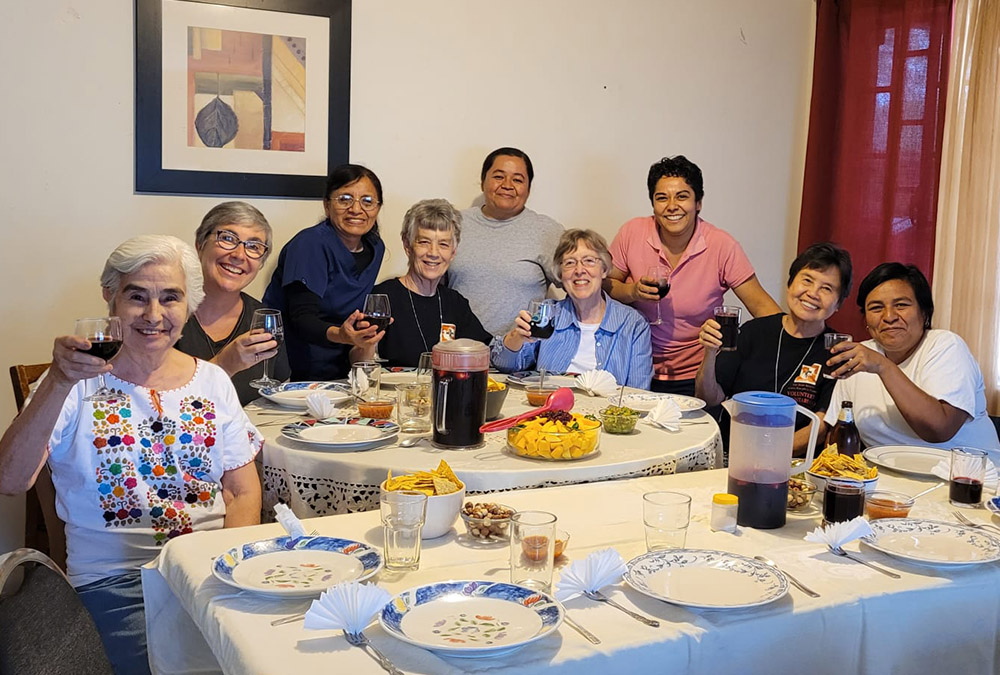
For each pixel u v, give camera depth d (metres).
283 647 1.14
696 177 3.62
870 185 4.17
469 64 3.82
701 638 1.20
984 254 3.74
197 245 2.73
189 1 3.36
